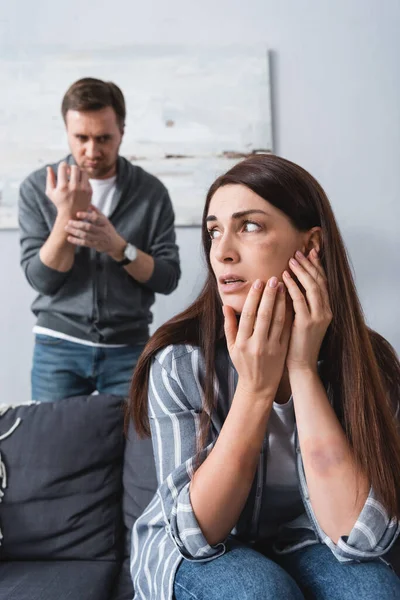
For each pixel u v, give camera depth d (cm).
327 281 101
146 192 207
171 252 208
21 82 258
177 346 103
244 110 256
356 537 90
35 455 135
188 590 87
